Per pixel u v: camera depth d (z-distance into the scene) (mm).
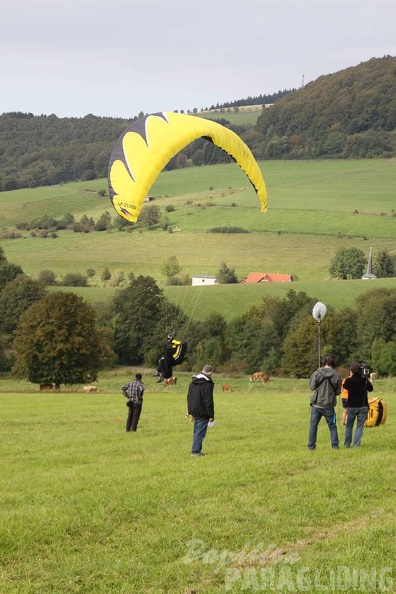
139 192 30188
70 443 35062
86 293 194125
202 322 165250
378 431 36281
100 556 16672
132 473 25094
